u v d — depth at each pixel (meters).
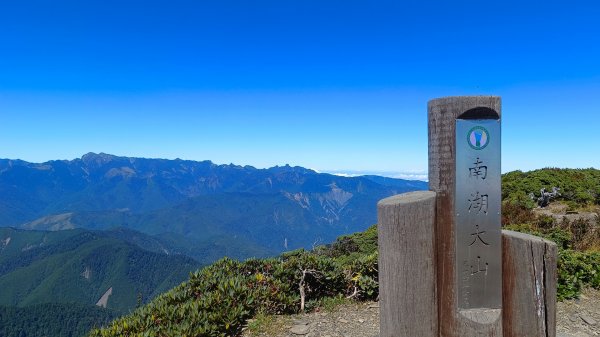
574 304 6.15
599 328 5.36
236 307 5.10
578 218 11.91
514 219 12.04
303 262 6.13
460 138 3.26
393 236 3.32
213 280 5.69
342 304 5.96
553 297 3.34
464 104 3.24
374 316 5.52
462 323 3.28
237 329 4.96
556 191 15.02
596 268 6.94
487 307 3.32
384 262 3.38
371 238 11.00
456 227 3.28
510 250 3.39
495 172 3.29
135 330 4.65
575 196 14.93
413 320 3.31
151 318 4.81
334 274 6.17
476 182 3.28
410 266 3.30
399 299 3.32
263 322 5.16
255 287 5.61
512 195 15.27
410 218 3.28
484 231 3.29
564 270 6.59
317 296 6.14
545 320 3.34
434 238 3.32
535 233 8.99
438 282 3.37
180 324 4.61
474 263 3.29
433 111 3.37
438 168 3.34
